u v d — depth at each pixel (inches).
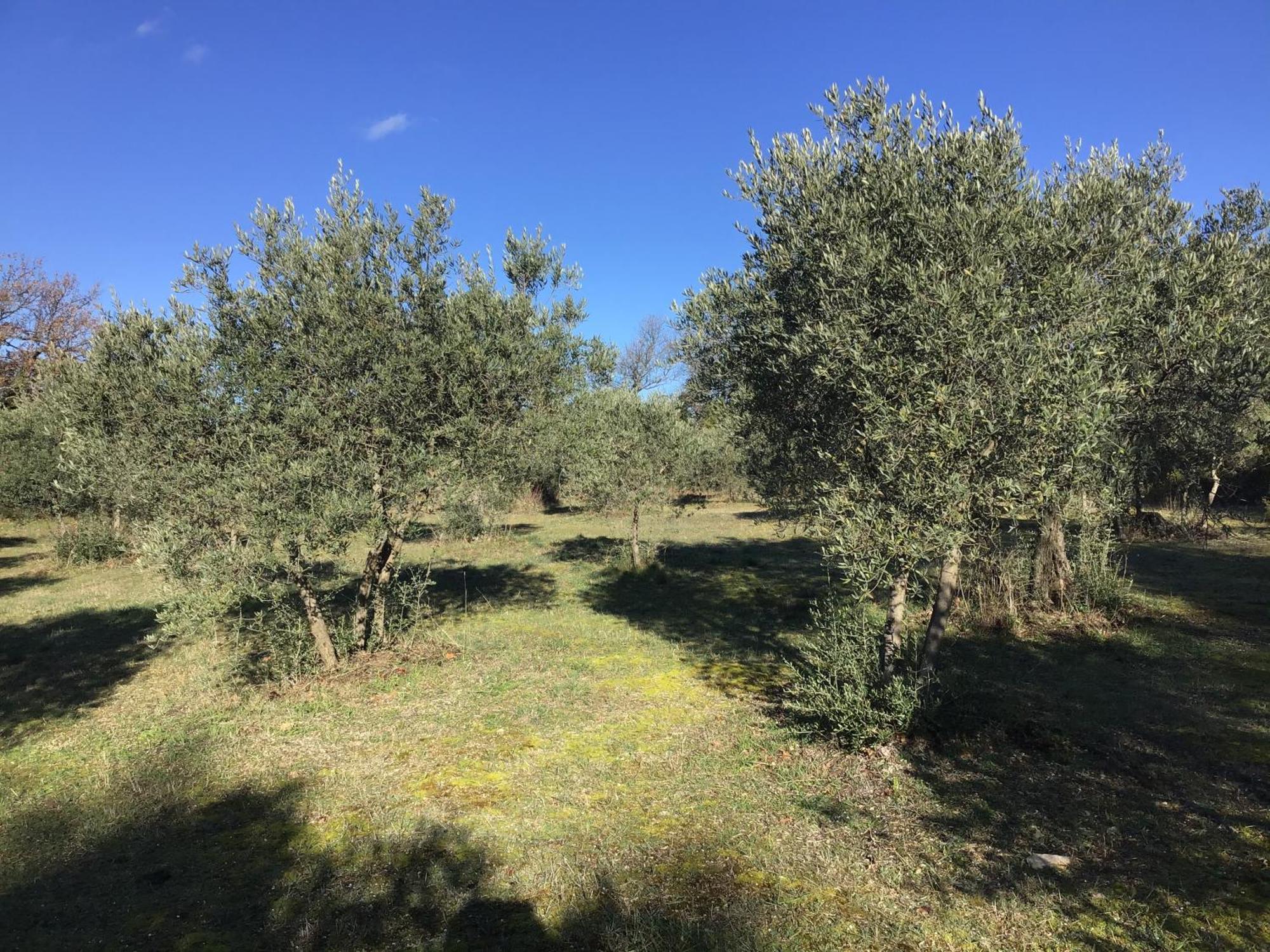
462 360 311.1
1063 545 390.0
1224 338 210.5
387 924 150.3
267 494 273.4
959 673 290.0
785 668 323.9
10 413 770.8
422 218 321.1
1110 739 233.5
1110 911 143.4
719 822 189.3
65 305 1338.6
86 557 693.9
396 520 320.5
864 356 193.3
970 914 145.1
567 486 739.4
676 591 521.3
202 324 287.3
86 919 155.6
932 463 187.5
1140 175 253.9
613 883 162.1
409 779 222.1
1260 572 477.4
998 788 202.4
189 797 215.0
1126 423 253.0
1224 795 194.1
